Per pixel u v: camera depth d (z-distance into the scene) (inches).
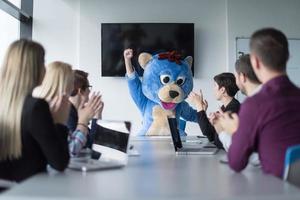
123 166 63.9
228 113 69.9
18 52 61.6
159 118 156.5
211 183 49.1
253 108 57.4
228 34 212.1
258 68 60.8
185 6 212.8
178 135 95.1
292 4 214.5
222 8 213.6
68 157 58.9
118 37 209.6
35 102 58.6
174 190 44.4
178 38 210.4
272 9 213.6
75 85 89.1
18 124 58.7
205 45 213.3
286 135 55.6
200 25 213.5
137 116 211.5
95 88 211.9
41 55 63.1
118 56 209.8
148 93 158.2
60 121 66.0
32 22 212.4
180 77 156.6
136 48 209.5
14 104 59.6
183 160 73.5
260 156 58.3
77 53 212.7
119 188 45.6
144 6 212.2
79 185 47.4
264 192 42.7
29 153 59.2
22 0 211.5
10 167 59.6
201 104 121.4
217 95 116.6
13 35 196.2
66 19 213.3
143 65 164.4
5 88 60.7
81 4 212.1
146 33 210.1
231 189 44.7
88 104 79.9
